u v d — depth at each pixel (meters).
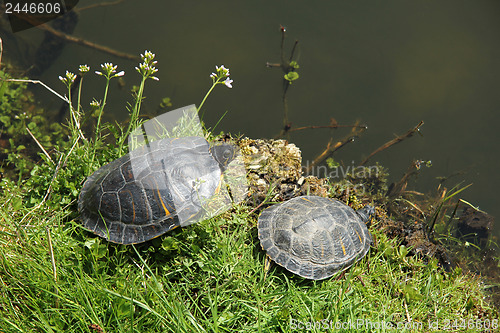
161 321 4.53
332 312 4.57
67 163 4.71
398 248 4.72
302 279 4.61
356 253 4.63
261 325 4.55
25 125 4.93
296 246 4.61
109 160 4.72
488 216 4.90
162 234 4.60
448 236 4.86
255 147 4.81
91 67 5.07
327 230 4.62
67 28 5.14
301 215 4.64
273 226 4.64
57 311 4.52
